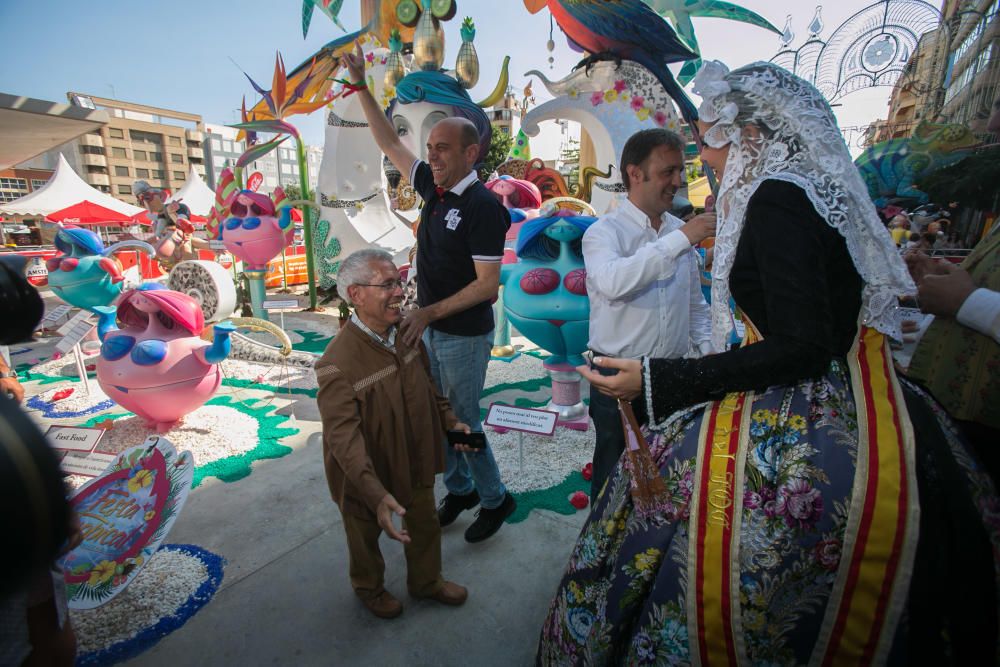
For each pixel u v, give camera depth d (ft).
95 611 7.09
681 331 7.03
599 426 7.27
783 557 3.71
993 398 4.87
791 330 3.47
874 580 3.51
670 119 17.79
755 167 4.03
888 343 4.04
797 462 3.75
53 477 1.76
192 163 261.65
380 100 26.27
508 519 9.30
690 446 4.26
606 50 17.38
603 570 4.61
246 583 7.77
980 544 3.53
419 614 7.15
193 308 12.07
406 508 6.85
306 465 11.38
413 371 6.63
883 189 32.96
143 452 7.51
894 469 3.53
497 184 17.19
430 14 19.76
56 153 176.55
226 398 15.46
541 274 11.17
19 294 3.51
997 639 3.55
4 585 1.63
